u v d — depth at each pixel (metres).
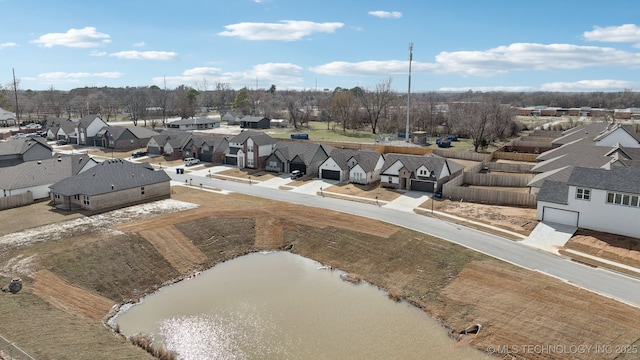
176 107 181.25
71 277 35.22
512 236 43.50
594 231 43.94
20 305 30.16
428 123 129.62
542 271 36.00
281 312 32.22
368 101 137.00
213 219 48.31
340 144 97.69
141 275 37.44
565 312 30.12
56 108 188.38
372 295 35.06
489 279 35.22
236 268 40.12
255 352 27.30
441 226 46.81
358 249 42.53
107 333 28.48
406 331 29.86
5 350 24.08
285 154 75.06
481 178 66.69
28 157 74.62
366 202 56.78
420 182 62.22
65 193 51.00
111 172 54.78
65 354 24.39
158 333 29.38
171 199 56.81
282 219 49.53
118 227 44.56
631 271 35.62
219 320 31.08
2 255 37.38
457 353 27.48
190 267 39.81
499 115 111.81
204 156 85.25
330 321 31.03
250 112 176.50
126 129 100.31
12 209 51.00
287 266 40.56
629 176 42.88
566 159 63.25
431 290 35.03
